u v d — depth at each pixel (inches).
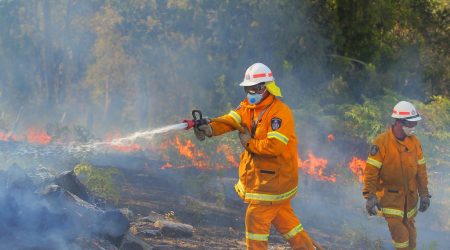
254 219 218.8
